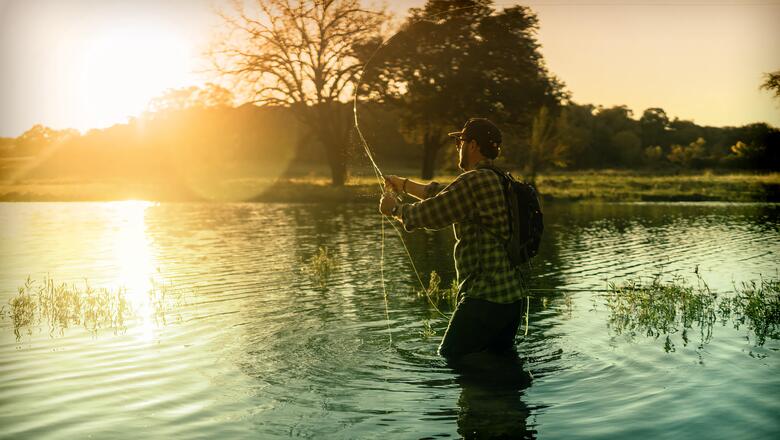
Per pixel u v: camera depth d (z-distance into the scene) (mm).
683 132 97688
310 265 9930
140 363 4816
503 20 25234
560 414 3717
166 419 3732
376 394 4109
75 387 4293
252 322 6090
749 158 50219
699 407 3768
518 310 4859
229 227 16766
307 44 33531
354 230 15891
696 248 11859
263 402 3986
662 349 5047
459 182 4812
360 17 32750
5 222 18266
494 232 4805
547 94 35875
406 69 19297
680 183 35062
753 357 4797
